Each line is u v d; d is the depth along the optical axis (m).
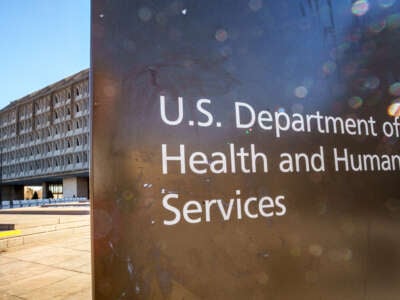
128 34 0.94
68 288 3.58
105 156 0.86
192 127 0.97
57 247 6.31
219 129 1.01
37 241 6.86
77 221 8.37
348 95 1.27
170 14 1.01
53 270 4.42
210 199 0.96
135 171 0.88
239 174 1.01
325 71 1.24
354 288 1.12
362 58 1.33
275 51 1.15
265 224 1.02
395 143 1.33
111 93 0.89
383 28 1.39
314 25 1.25
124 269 0.84
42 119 57.72
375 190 1.25
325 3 1.30
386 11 1.41
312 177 1.13
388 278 1.19
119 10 0.94
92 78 0.88
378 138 1.30
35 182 65.56
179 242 0.90
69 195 53.84
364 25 1.36
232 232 0.97
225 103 1.04
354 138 1.25
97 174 0.85
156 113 0.93
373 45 1.36
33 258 5.25
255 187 1.03
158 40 0.98
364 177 1.23
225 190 0.98
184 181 0.93
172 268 0.88
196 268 0.91
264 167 1.06
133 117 0.90
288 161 1.10
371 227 1.20
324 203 1.13
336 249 1.12
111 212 0.85
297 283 1.03
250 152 1.04
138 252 0.86
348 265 1.13
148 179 0.89
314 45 1.24
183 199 0.93
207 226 0.94
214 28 1.06
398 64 1.40
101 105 0.88
